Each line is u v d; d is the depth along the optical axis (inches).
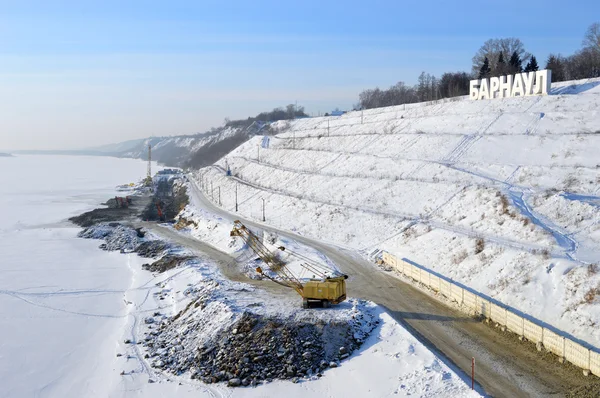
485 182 3019.2
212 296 2062.0
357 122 6166.3
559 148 3248.0
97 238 4060.0
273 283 2338.8
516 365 1396.4
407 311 1850.4
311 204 3732.8
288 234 3299.7
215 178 6574.8
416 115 5123.0
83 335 2036.2
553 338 1429.6
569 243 2016.5
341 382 1424.7
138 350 1823.3
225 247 3233.3
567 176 2819.9
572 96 4037.9
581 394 1213.1
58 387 1620.3
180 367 1638.8
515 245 2094.0
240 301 1963.6
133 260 3253.0
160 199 6692.9
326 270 2411.4
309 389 1414.9
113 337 1994.3
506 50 6929.1
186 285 2485.2
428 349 1489.9
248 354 1587.1
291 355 1557.6
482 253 2119.8
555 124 3639.3
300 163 5157.5
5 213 5674.2
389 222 2999.5
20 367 1763.0
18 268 3097.9
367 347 1582.2
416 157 3853.3
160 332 1966.0
